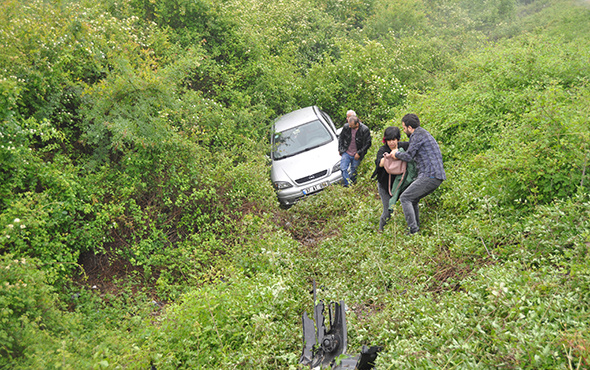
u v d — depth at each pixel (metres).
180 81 8.16
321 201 7.88
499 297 3.47
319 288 5.27
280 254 5.91
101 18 7.80
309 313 4.62
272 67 11.68
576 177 4.64
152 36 9.10
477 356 3.11
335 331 3.76
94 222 5.74
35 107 6.24
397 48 14.25
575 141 4.84
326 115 10.77
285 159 9.14
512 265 4.04
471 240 4.92
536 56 8.56
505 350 2.95
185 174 7.00
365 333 4.02
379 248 5.66
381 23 17.59
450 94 8.60
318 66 12.06
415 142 5.54
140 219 6.21
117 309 5.24
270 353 3.96
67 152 6.59
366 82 11.41
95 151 6.65
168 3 10.52
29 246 5.07
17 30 6.32
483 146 6.86
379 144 8.69
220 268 5.98
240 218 7.19
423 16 18.81
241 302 4.63
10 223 4.85
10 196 5.18
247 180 7.69
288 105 11.45
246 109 9.69
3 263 4.07
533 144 5.11
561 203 4.54
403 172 5.79
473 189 5.80
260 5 15.08
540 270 3.91
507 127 6.33
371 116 11.09
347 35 17.41
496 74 8.48
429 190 5.56
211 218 7.02
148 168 6.65
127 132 6.31
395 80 11.60
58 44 6.64
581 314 3.15
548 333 2.98
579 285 3.44
